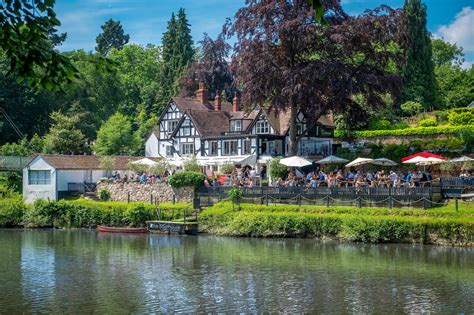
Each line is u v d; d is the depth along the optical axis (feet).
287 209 143.64
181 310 75.51
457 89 252.01
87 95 298.35
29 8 31.22
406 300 79.15
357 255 112.68
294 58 171.01
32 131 267.39
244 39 165.17
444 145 184.55
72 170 195.83
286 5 162.50
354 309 75.10
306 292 84.28
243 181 162.30
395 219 126.11
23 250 124.88
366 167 193.47
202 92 251.80
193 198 161.58
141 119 303.89
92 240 140.05
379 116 227.40
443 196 134.10
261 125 211.82
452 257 108.58
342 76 155.94
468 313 72.90
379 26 157.38
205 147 221.87
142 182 173.68
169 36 323.78
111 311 75.31
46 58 32.24
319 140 217.97
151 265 106.52
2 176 208.85
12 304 79.15
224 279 93.66
